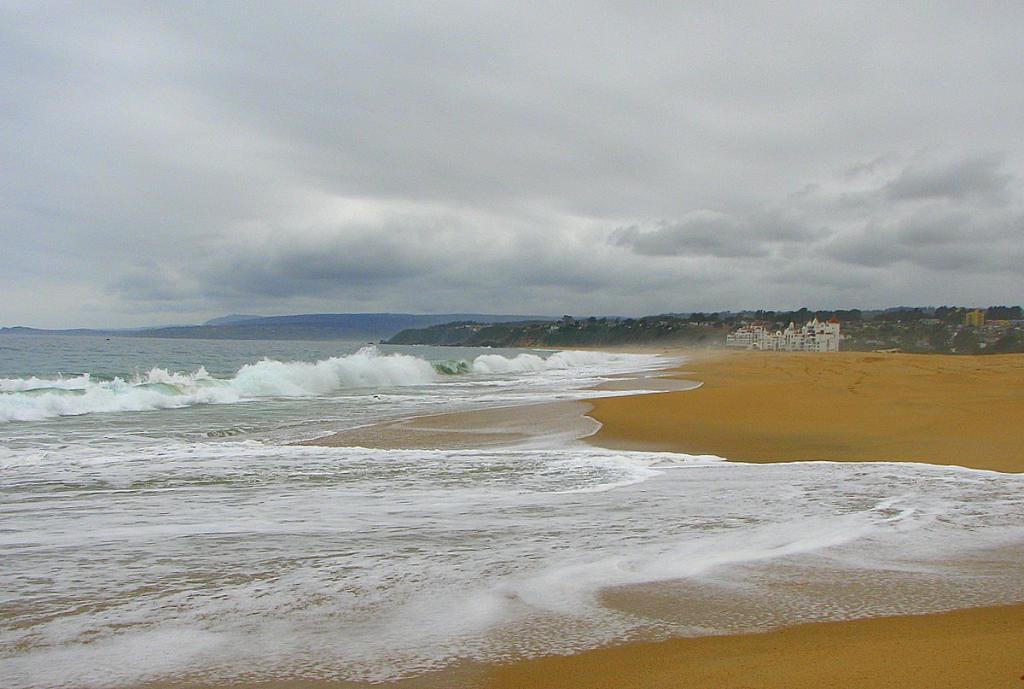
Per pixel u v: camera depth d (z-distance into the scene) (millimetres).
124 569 5062
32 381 21594
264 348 101000
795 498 7637
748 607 4285
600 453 11492
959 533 6074
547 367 54000
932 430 13602
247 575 4922
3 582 4762
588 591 4578
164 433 13672
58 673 3438
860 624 3992
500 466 10055
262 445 12273
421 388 28234
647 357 87500
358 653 3648
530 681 3289
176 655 3641
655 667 3410
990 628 3912
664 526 6336
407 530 6215
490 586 4684
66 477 8953
